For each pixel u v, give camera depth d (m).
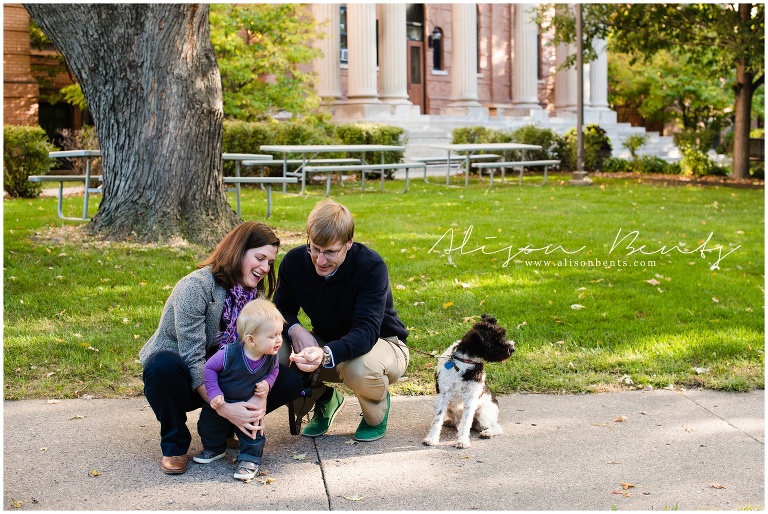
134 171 9.30
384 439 4.52
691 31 22.67
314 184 18.31
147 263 8.36
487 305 7.32
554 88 34.88
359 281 4.32
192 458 4.18
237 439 4.35
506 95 34.41
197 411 4.98
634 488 3.87
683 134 26.83
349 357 4.18
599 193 16.95
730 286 8.27
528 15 32.12
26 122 23.08
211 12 19.56
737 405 5.14
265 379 3.96
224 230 9.51
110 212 9.44
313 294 4.40
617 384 5.55
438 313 7.07
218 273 4.02
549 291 7.84
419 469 4.09
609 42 25.80
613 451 4.36
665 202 15.38
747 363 5.93
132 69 9.10
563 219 12.52
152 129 9.23
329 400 4.65
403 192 16.52
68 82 26.38
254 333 3.79
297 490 3.81
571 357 6.02
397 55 26.02
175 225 9.29
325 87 25.44
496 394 5.36
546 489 3.85
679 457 4.28
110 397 5.12
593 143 25.62
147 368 3.89
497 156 19.66
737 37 20.77
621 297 7.74
